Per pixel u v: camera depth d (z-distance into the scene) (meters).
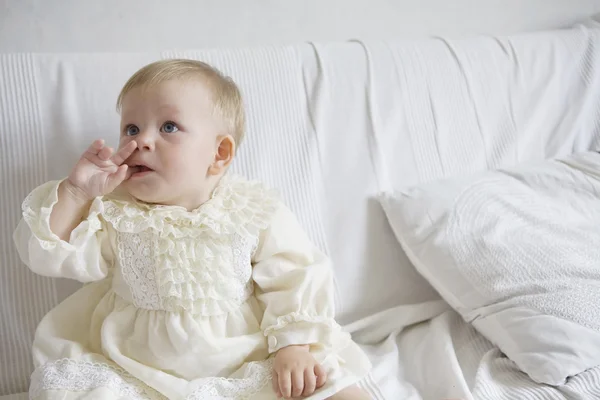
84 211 1.04
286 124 1.40
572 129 1.64
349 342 1.13
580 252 1.30
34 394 0.97
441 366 1.17
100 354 1.05
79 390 0.96
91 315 1.12
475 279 1.28
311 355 1.05
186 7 1.54
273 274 1.12
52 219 0.99
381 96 1.49
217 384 1.01
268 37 1.64
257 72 1.40
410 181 1.48
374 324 1.35
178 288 1.04
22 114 1.23
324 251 1.37
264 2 1.61
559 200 1.45
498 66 1.60
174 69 1.09
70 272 1.02
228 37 1.60
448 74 1.55
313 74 1.44
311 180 1.38
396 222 1.39
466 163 1.53
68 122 1.25
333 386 1.02
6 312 1.18
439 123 1.52
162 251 1.04
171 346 1.03
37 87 1.24
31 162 1.22
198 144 1.07
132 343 1.05
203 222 1.05
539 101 1.62
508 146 1.57
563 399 1.06
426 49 1.56
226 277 1.07
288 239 1.15
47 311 1.20
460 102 1.55
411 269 1.43
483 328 1.25
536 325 1.16
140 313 1.06
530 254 1.28
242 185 1.17
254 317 1.12
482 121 1.56
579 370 1.09
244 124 1.20
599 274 1.25
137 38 1.51
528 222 1.37
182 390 1.00
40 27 1.43
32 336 1.19
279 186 1.36
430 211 1.37
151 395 1.01
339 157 1.42
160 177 1.04
